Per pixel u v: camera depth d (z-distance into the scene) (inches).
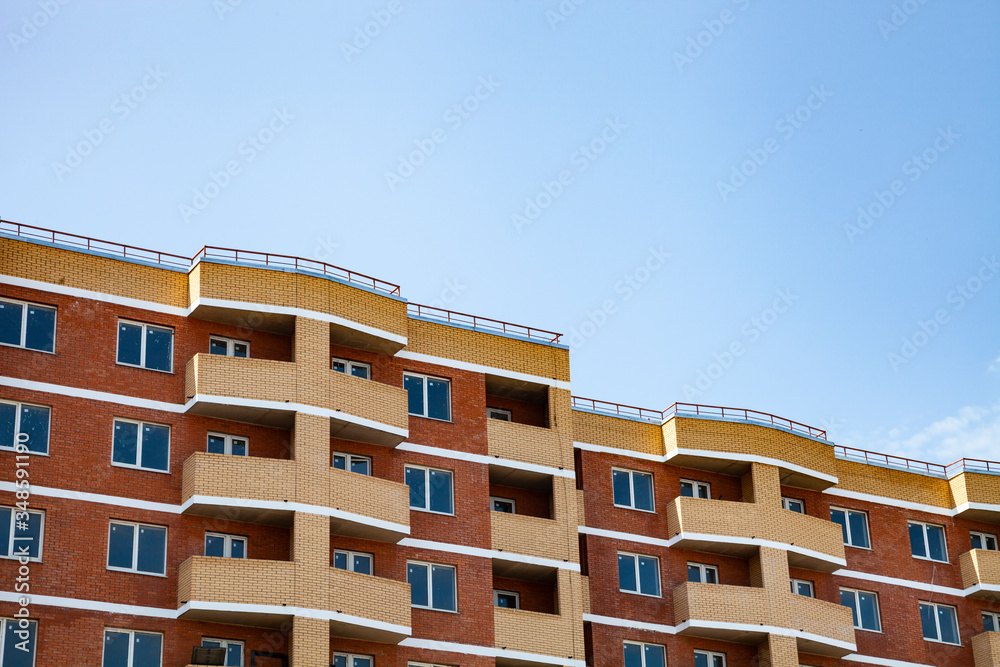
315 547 2037.4
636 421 2522.1
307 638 1984.5
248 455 2116.1
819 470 2573.8
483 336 2373.3
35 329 2053.4
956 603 2642.7
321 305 2176.4
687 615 2361.0
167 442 2075.5
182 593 1975.9
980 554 2650.1
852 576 2576.3
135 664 1943.9
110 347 2085.4
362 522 2096.5
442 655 2139.5
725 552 2464.3
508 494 2358.5
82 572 1952.5
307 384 2121.1
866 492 2664.9
